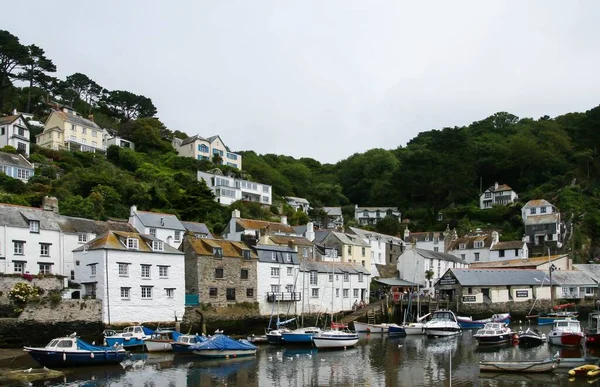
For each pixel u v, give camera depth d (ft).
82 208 257.96
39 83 471.62
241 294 218.59
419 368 145.38
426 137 649.20
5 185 271.69
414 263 329.72
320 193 545.85
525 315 277.64
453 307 270.46
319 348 180.75
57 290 173.99
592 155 471.62
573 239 370.53
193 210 320.91
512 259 353.92
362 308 260.01
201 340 168.45
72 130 392.47
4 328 155.94
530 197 450.30
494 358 160.76
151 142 449.06
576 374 130.82
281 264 236.84
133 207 251.39
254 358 161.79
